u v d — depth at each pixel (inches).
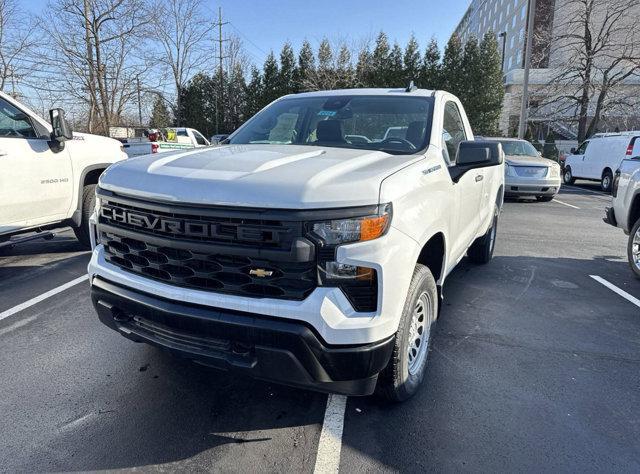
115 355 137.3
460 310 178.2
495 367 134.5
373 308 89.0
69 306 174.2
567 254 274.4
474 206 171.5
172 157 110.3
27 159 204.4
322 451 97.7
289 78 1530.5
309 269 85.2
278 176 89.1
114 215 103.5
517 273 230.1
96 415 108.9
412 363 114.7
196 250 89.7
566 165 757.9
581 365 137.1
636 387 125.6
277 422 107.1
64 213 225.9
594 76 1088.8
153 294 97.3
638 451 99.9
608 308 184.4
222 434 102.7
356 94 153.8
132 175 101.6
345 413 110.7
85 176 235.3
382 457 96.3
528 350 146.0
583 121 1087.6
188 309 92.0
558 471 93.4
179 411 110.8
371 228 86.1
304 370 87.1
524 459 96.7
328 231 84.2
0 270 217.3
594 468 94.4
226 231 87.4
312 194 83.8
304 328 84.5
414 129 132.4
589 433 105.6
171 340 98.0
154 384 122.3
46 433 102.3
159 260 96.9
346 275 85.6
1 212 196.7
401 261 91.7
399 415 110.1
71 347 142.0
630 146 576.4
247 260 87.5
